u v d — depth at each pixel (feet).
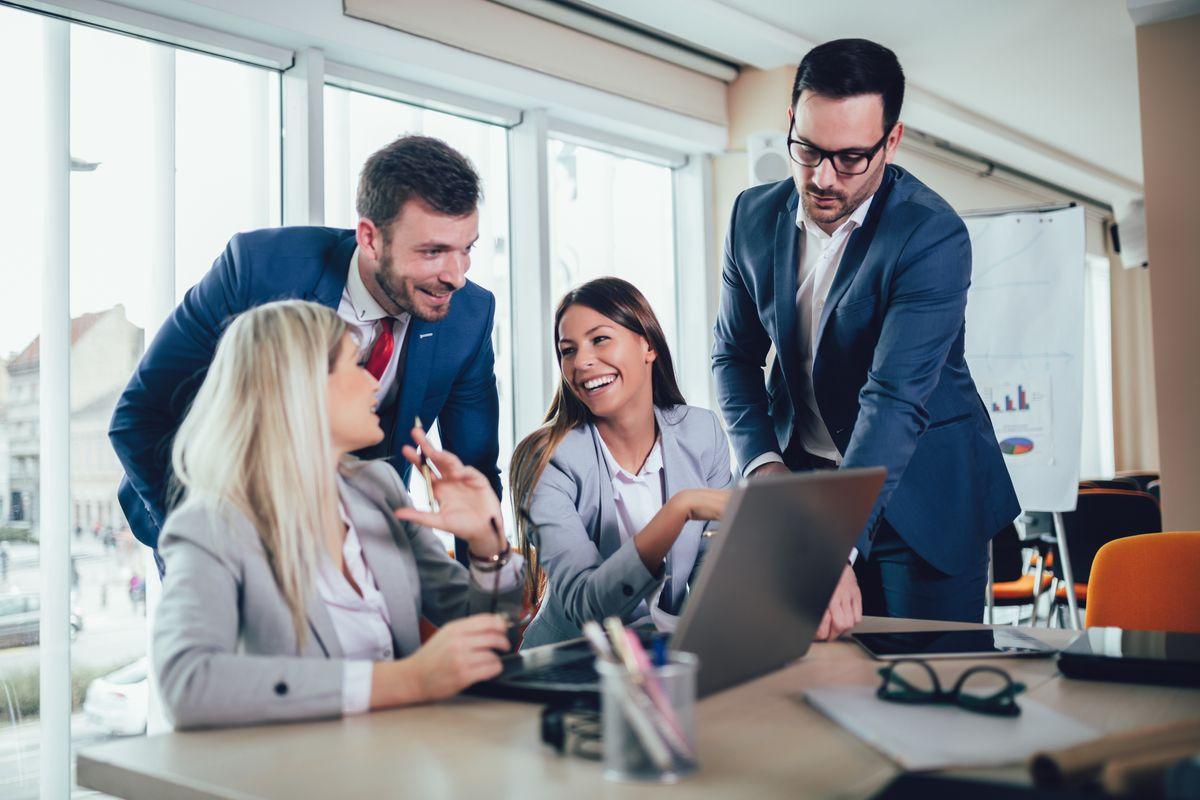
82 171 8.90
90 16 8.86
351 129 11.30
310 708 3.58
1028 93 17.48
